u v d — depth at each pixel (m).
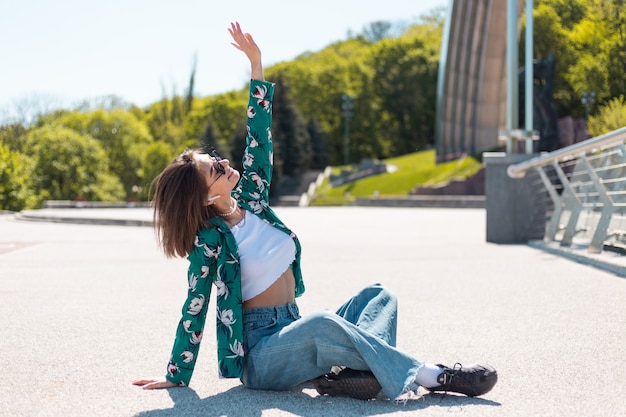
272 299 3.41
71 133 69.31
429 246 13.22
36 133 71.31
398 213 33.72
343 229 20.44
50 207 46.31
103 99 89.19
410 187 54.69
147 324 5.43
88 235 18.95
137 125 84.25
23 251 13.40
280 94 68.50
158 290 7.55
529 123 13.27
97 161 70.19
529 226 13.33
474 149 62.50
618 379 3.48
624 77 13.19
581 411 2.97
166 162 76.25
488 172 13.41
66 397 3.37
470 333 4.81
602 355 4.02
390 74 83.56
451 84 61.97
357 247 13.42
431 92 83.19
